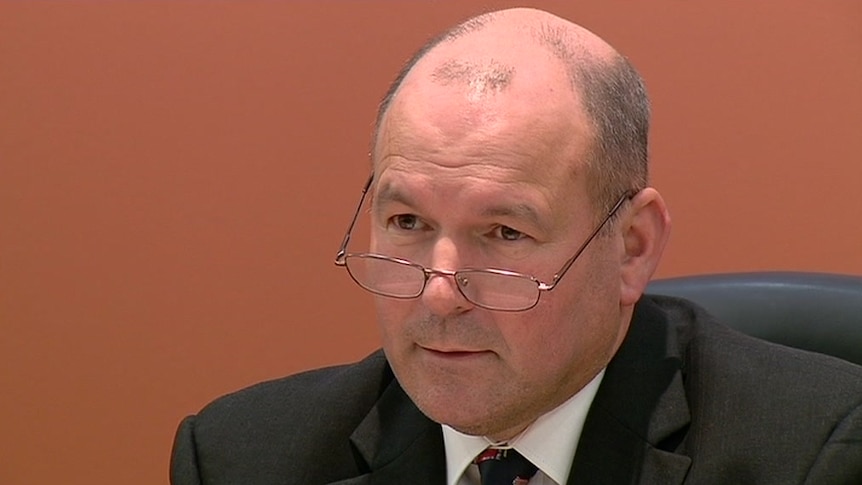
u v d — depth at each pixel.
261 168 8.98
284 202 8.99
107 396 9.36
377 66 8.77
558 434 4.80
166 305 9.22
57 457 9.48
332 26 8.80
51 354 9.38
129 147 9.10
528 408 4.48
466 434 4.62
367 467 5.16
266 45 8.88
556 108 4.30
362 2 8.77
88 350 9.34
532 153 4.20
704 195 8.48
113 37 9.02
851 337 6.07
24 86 9.16
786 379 4.85
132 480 9.41
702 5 8.34
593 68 4.50
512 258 4.27
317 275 9.02
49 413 9.43
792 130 8.31
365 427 5.21
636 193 4.62
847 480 4.49
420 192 4.23
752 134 8.37
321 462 5.19
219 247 9.10
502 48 4.47
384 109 4.58
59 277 9.30
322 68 8.84
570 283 4.34
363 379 5.41
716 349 5.06
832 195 8.29
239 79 8.93
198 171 9.05
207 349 9.20
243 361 9.18
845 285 6.17
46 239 9.27
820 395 4.75
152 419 9.34
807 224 8.36
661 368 4.97
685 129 8.45
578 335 4.47
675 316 5.39
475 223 4.24
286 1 8.83
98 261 9.24
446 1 8.66
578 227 4.34
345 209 8.91
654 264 4.77
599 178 4.39
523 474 4.84
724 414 4.77
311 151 8.91
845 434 4.57
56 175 9.21
